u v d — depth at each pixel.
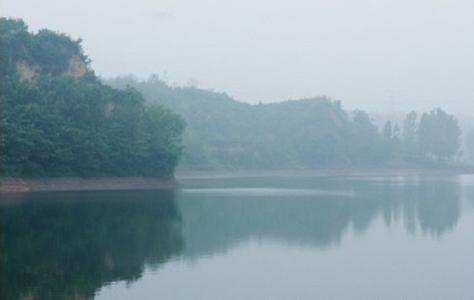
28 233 44.12
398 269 34.94
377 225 54.00
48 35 105.00
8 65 95.38
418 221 57.03
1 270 32.66
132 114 97.50
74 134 85.56
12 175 79.75
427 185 118.56
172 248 40.31
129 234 45.22
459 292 29.81
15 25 102.94
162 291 29.16
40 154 81.50
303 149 191.88
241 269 34.44
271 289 30.03
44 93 86.94
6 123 76.62
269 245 42.69
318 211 64.50
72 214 54.72
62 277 31.42
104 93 95.94
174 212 60.06
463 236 47.72
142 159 98.88
